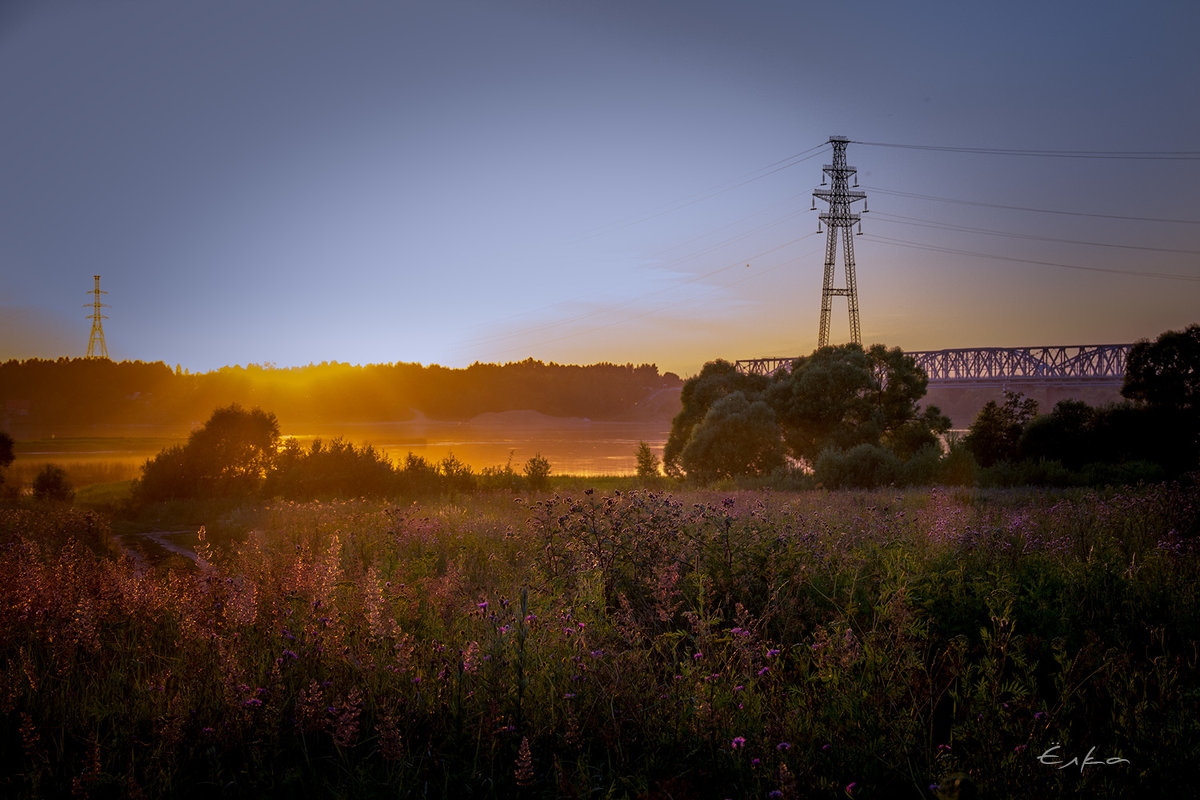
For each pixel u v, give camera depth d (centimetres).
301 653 423
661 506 712
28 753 321
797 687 386
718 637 431
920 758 319
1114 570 571
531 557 714
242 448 2883
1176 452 2962
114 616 497
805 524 805
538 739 338
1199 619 477
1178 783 285
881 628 470
